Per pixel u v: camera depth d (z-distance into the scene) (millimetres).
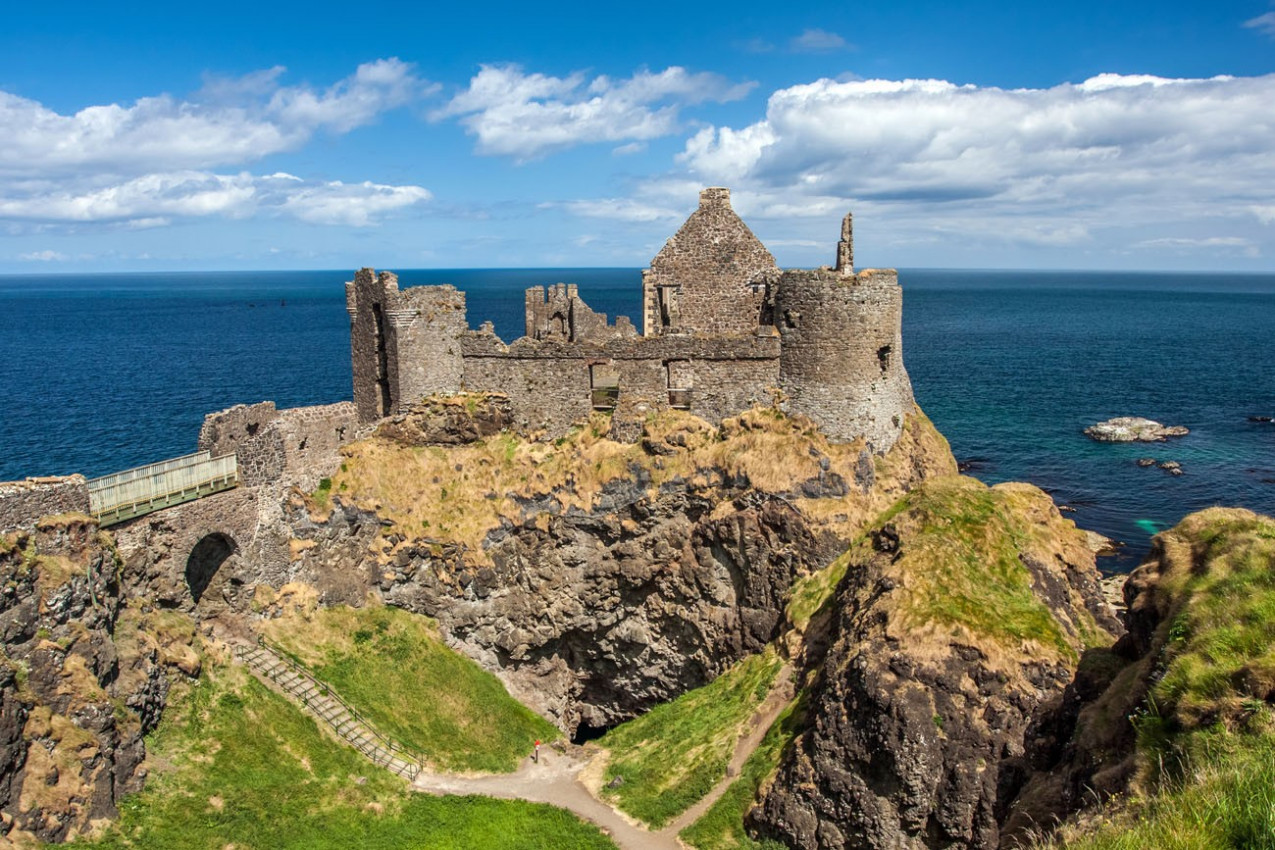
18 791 34031
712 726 50156
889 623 41781
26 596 36656
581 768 50938
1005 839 26750
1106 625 48000
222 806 40219
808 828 40469
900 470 57438
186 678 44625
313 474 56031
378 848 41594
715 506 56156
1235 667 23062
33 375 165000
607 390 64250
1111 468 109750
